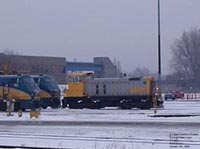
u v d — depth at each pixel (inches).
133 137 916.0
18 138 943.0
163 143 814.5
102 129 1082.7
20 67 4537.4
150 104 2078.0
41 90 2158.0
